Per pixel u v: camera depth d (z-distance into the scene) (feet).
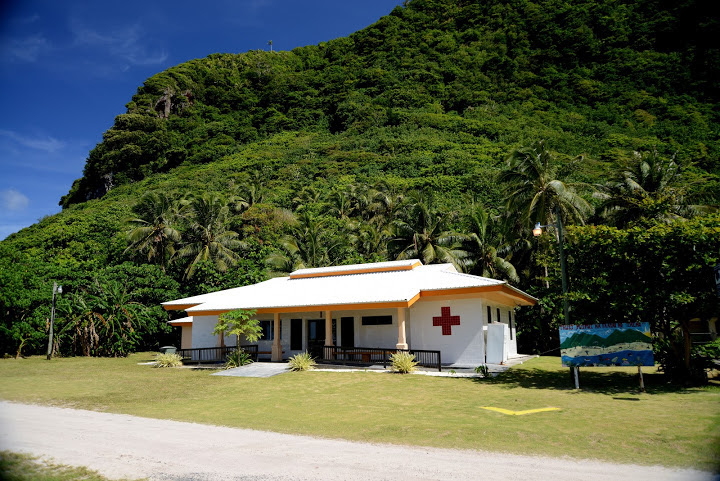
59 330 93.20
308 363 65.41
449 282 71.00
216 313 77.41
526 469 23.17
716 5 412.36
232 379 59.82
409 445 28.25
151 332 104.99
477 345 67.82
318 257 145.48
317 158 361.71
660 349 54.29
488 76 480.64
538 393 46.55
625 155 250.37
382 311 73.87
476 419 35.14
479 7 589.32
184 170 390.83
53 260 138.51
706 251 46.11
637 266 50.21
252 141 461.78
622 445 27.25
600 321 53.31
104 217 167.63
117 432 32.07
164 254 144.87
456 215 151.94
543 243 93.81
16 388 53.98
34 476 21.61
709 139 289.53
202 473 22.54
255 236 170.71
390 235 147.13
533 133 343.26
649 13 460.14
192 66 609.83
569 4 524.93
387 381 55.16
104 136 436.35
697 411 35.76
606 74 419.95
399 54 556.51
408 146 344.28
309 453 26.40
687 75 377.50
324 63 612.29
